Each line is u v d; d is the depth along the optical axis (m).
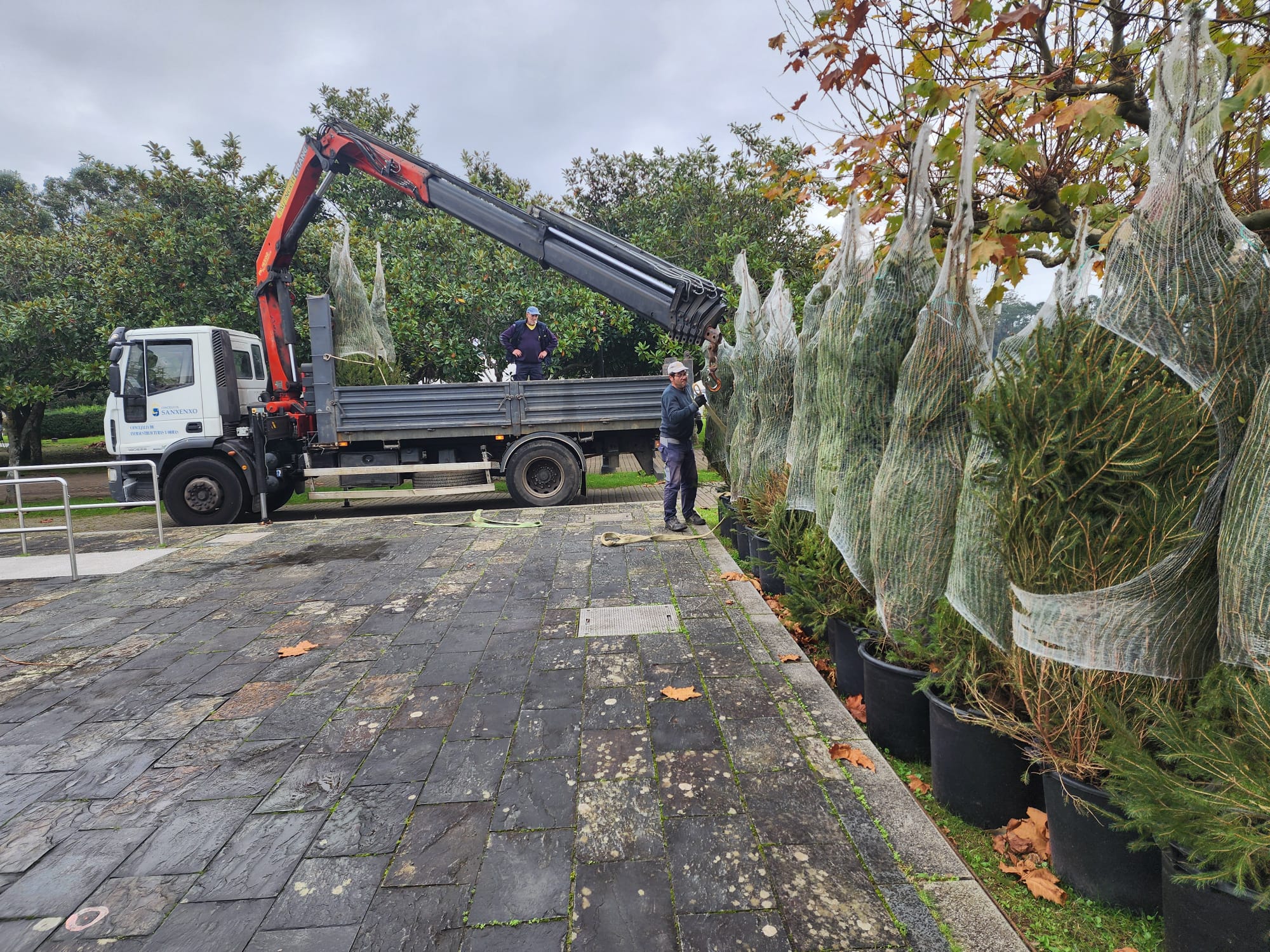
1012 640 2.32
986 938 1.88
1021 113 3.08
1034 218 3.22
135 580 6.34
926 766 2.94
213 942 1.97
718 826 2.41
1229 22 2.24
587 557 6.62
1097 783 2.08
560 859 2.28
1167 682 1.92
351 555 7.08
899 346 3.03
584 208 20.00
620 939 1.92
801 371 4.34
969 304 2.71
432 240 15.34
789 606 3.92
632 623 4.63
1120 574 1.89
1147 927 1.98
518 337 10.43
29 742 3.24
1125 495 1.89
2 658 4.39
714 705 3.36
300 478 10.03
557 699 3.50
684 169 17.05
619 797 2.62
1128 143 2.63
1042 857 2.29
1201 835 1.58
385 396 9.54
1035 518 2.02
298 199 10.07
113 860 2.35
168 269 13.06
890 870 2.16
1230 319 1.72
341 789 2.76
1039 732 2.20
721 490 8.98
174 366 9.17
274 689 3.78
